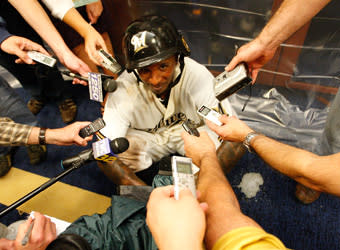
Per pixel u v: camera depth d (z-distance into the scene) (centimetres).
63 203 199
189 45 212
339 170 80
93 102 251
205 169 109
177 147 179
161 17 116
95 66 208
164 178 139
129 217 108
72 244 95
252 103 221
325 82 202
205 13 188
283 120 212
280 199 184
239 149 167
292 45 188
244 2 174
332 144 156
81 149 226
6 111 190
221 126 130
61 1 156
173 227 59
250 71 153
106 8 189
